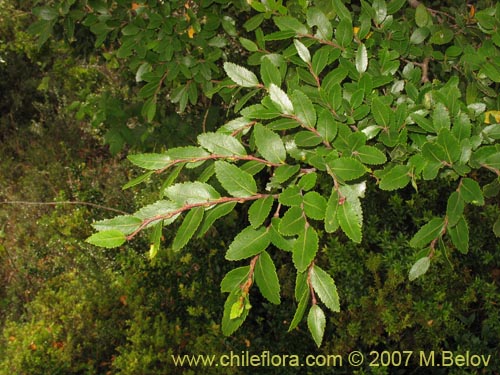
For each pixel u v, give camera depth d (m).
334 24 2.06
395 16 2.62
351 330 3.28
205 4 2.69
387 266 3.38
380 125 1.40
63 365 3.84
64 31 3.23
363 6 1.84
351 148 1.23
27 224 5.38
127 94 5.41
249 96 1.62
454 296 3.35
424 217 3.44
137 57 2.90
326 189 3.41
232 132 1.33
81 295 4.35
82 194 5.09
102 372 3.93
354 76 1.66
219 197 1.10
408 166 1.26
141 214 1.08
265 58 1.46
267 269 1.07
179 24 2.71
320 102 1.47
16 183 6.04
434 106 1.48
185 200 1.09
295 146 1.28
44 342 3.96
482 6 2.90
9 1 4.73
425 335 3.32
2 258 5.17
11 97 6.80
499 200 3.62
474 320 3.53
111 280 4.39
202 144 1.17
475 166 1.28
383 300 3.27
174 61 2.72
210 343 3.65
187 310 3.92
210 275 3.98
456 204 1.25
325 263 3.57
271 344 3.58
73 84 5.70
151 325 3.96
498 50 1.71
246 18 3.38
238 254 1.07
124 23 2.85
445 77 2.42
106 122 3.68
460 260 3.44
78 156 6.27
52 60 5.88
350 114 1.48
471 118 1.56
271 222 1.11
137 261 4.16
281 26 1.68
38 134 6.54
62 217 5.02
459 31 2.22
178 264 4.08
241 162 1.76
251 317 3.69
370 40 1.81
